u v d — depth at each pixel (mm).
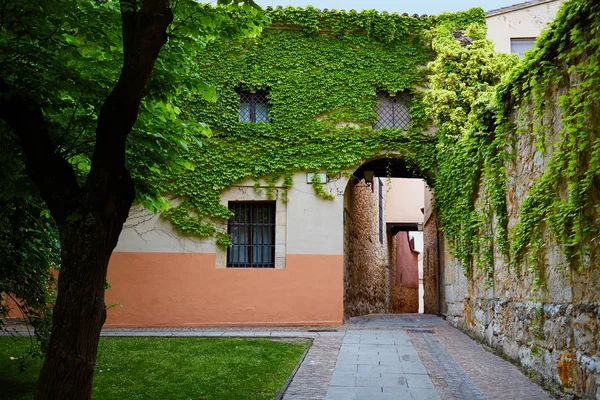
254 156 13711
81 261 4418
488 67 12648
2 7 4848
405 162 13805
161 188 13508
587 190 5305
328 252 13492
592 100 5188
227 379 7082
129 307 13242
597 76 5059
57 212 4559
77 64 5727
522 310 7426
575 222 5496
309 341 10320
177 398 6246
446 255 13906
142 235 13461
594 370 5086
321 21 14133
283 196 13688
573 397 5562
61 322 4355
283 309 13312
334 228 13555
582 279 5578
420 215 26094
